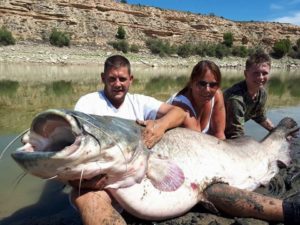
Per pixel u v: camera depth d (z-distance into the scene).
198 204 1.23
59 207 1.24
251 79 1.67
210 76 1.34
